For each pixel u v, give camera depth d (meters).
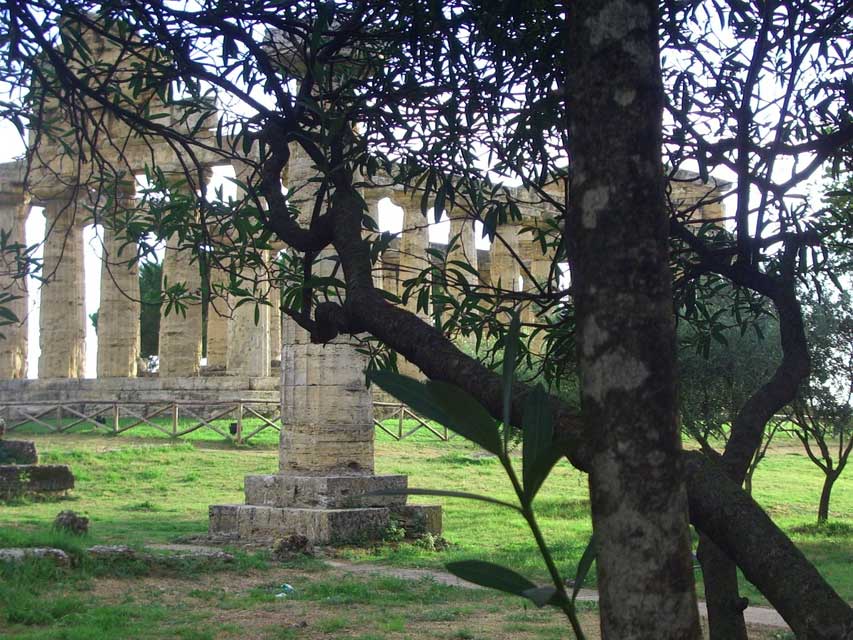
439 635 11.34
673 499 1.71
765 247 4.59
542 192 5.19
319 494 18.55
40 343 44.81
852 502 29.78
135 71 5.66
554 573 1.51
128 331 44.19
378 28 5.62
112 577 14.37
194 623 11.62
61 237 44.09
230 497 26.20
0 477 24.42
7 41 5.23
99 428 37.00
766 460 39.09
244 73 5.37
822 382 23.42
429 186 5.35
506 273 45.84
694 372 22.00
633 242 1.80
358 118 5.29
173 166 35.81
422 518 19.41
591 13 1.88
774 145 4.70
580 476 32.72
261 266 5.77
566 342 4.97
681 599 1.68
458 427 1.46
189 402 36.47
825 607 2.01
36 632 10.55
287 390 19.45
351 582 14.91
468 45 5.08
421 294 4.73
